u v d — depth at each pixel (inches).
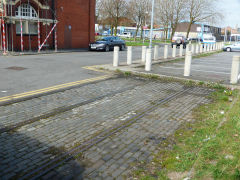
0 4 741.9
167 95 297.6
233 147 151.1
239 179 119.6
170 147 164.6
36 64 508.7
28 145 163.3
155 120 213.6
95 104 254.2
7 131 183.9
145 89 325.4
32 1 813.9
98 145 165.6
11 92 286.0
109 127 196.1
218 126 189.6
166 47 699.4
